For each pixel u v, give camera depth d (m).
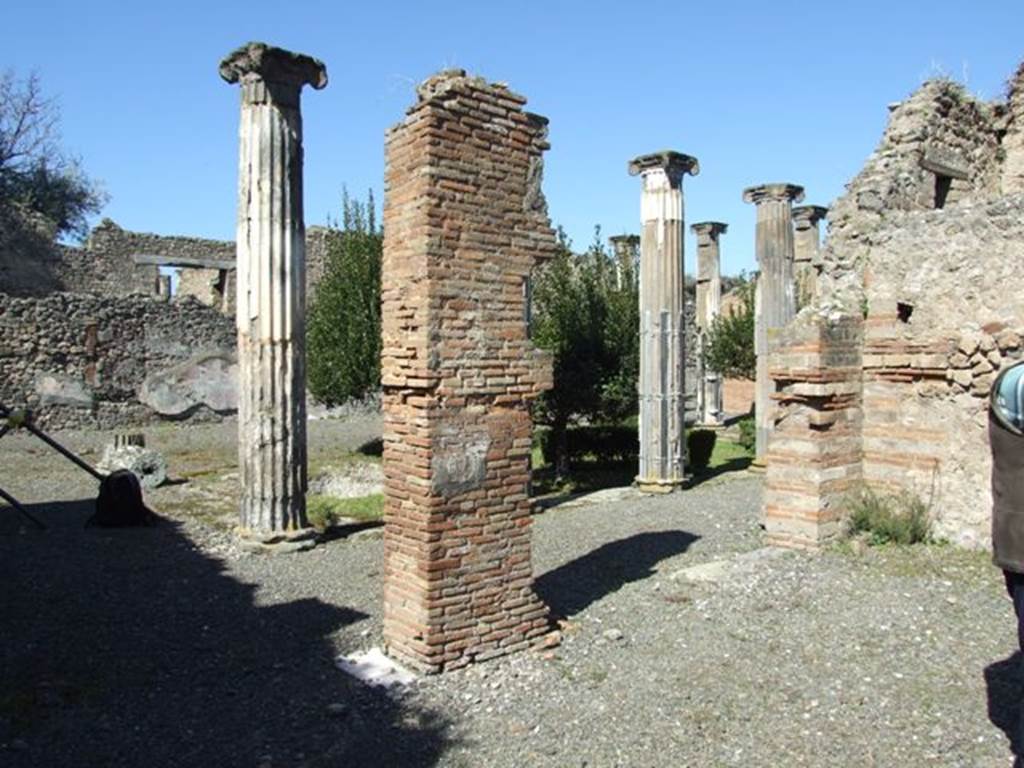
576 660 6.41
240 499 10.77
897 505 9.43
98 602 8.33
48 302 24.27
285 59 10.52
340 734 5.25
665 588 8.12
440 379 6.13
